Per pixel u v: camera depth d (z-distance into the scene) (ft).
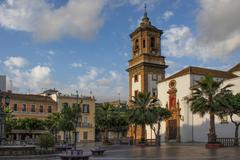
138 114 175.22
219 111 141.90
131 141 212.23
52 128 246.47
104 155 104.17
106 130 238.68
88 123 303.48
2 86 171.83
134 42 264.93
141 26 259.60
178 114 207.51
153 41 257.55
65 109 215.72
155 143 181.27
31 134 259.80
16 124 245.86
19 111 270.05
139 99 179.93
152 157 92.38
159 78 251.80
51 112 285.64
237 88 174.50
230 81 178.81
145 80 246.68
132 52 264.93
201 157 88.89
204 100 141.08
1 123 121.49
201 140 193.67
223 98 139.74
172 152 112.98
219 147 134.72
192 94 152.15
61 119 214.69
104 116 235.81
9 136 250.57
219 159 82.12
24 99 273.54
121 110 251.80
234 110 146.82
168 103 219.00
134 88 257.34
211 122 140.05
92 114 307.78
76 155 75.15
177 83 212.84
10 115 238.68
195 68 213.87
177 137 205.98
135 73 257.34
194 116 199.93
